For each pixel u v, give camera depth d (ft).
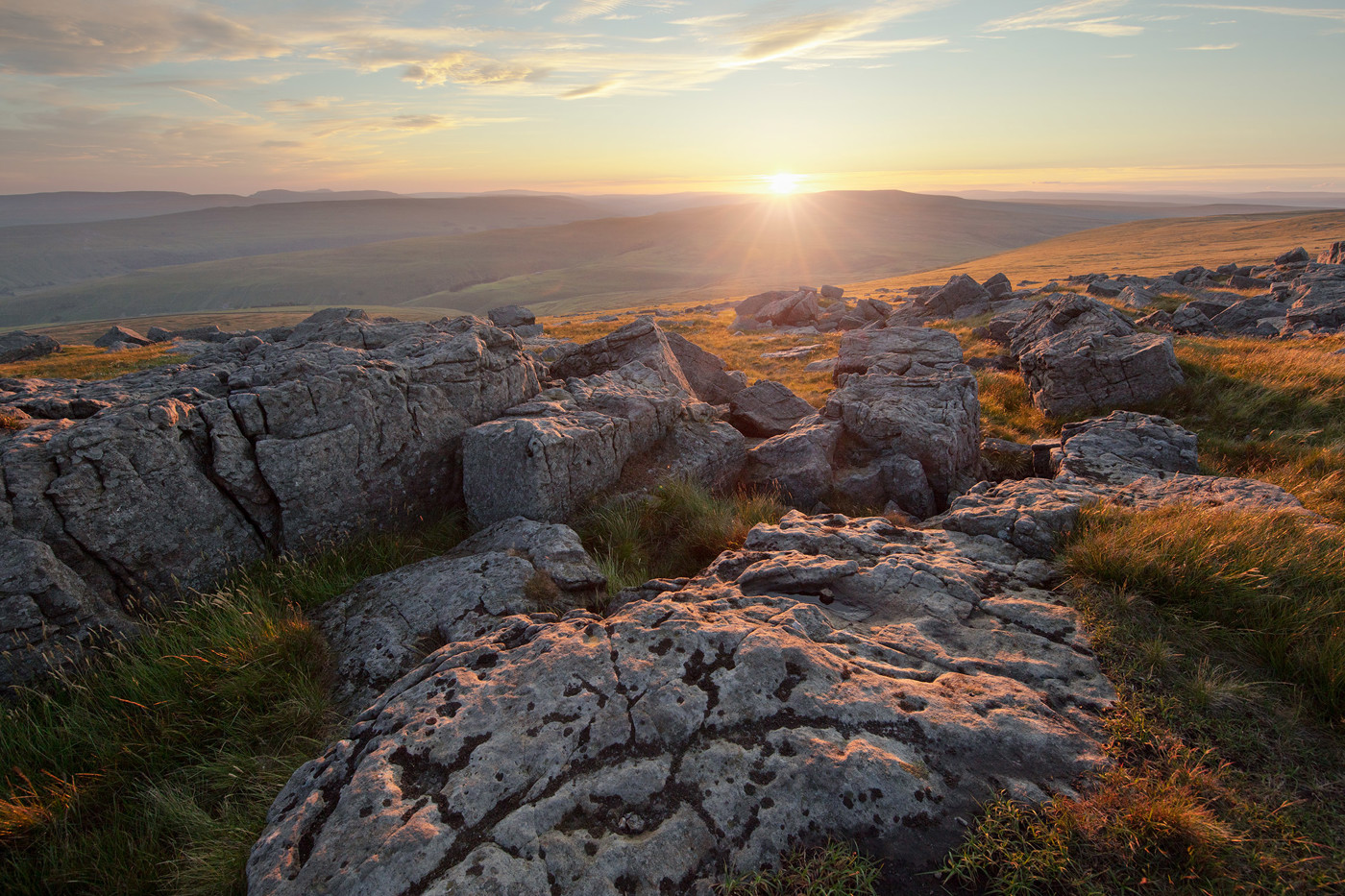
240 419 24.71
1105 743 11.90
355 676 17.84
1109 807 10.51
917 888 9.84
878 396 40.04
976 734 11.95
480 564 21.59
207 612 21.29
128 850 13.85
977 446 39.17
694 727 12.38
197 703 17.02
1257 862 9.78
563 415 30.99
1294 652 13.47
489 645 15.71
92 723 16.78
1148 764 11.39
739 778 11.38
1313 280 99.19
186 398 25.53
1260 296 92.99
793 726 12.30
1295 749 11.74
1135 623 15.14
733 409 45.50
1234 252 380.17
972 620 16.15
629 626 15.15
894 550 20.33
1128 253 463.83
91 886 13.29
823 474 33.24
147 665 18.60
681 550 25.85
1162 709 12.62
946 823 10.54
